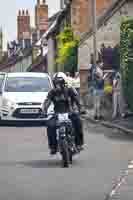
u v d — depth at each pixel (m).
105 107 32.81
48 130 15.73
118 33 43.34
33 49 89.94
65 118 15.36
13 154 17.81
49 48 73.44
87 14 55.06
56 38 64.62
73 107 15.67
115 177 13.48
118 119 30.31
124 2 39.28
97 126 27.92
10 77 29.38
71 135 15.55
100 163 15.73
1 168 15.09
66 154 15.14
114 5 42.88
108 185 12.48
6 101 27.62
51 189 12.07
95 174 13.94
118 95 30.66
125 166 15.13
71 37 53.62
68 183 12.77
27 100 27.48
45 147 19.39
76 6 55.38
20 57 105.06
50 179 13.31
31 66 88.94
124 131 24.67
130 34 29.34
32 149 18.92
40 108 27.33
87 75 46.28
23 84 29.02
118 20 43.16
